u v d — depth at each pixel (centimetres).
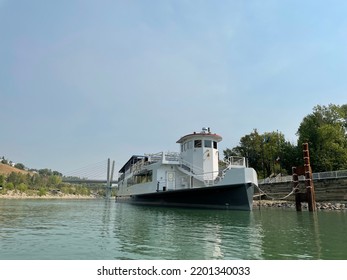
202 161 2936
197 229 1448
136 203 4084
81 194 15862
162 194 3102
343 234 1292
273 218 2000
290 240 1146
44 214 2417
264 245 1046
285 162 5922
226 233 1319
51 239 1162
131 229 1454
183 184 3100
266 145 6675
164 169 3181
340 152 4909
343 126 5988
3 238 1177
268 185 4431
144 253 923
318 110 6066
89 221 1836
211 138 3028
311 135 5344
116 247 1009
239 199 2348
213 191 2541
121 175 6022
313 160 5056
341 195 3338
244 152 7369
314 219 1956
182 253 923
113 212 2614
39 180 15275
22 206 3847
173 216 2119
